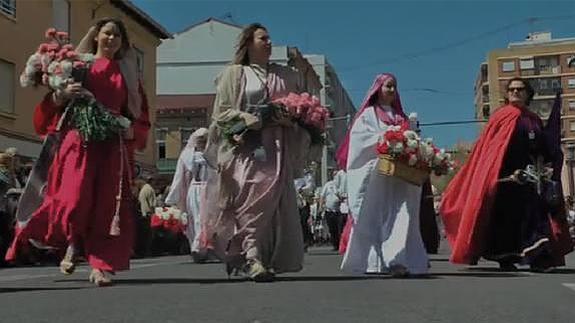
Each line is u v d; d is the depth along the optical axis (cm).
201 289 599
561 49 10706
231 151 670
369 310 482
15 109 2442
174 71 6375
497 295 561
